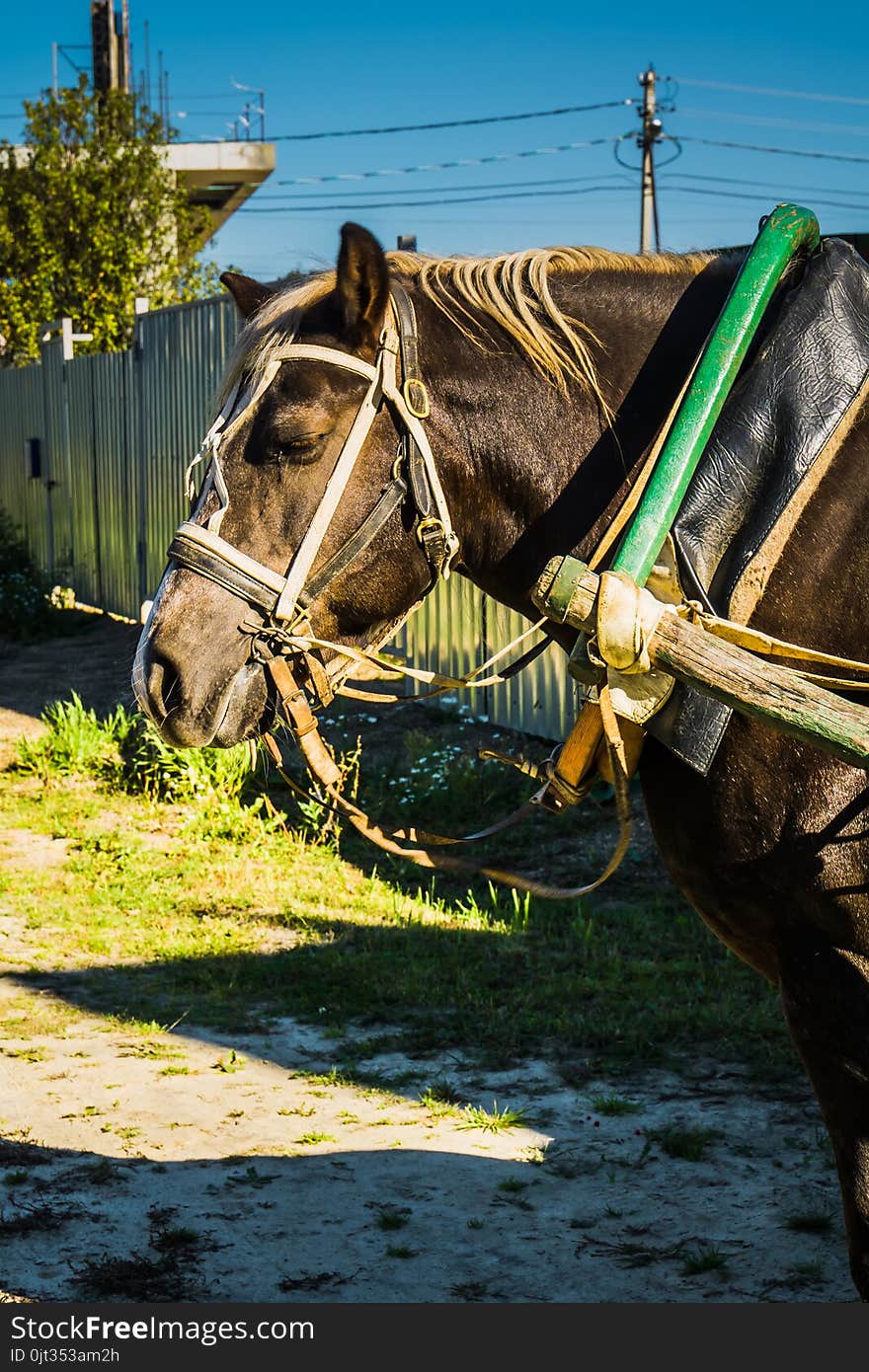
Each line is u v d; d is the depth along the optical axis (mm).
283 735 2850
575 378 2359
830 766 2139
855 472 2170
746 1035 4688
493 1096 4336
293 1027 4938
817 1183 3721
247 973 5418
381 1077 4477
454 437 2377
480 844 7129
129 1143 4016
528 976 5348
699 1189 3717
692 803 2258
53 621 14469
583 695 2416
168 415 12758
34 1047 4723
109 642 13453
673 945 5645
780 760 2156
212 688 2273
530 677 8609
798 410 2139
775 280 2158
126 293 22391
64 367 15812
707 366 2107
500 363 2383
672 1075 4445
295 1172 3844
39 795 8164
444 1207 3641
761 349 2191
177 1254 3404
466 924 6004
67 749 8781
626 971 5352
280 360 2299
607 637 1942
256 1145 4008
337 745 9000
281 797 8000
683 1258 3352
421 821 7535
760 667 1914
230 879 6617
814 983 2217
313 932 5891
